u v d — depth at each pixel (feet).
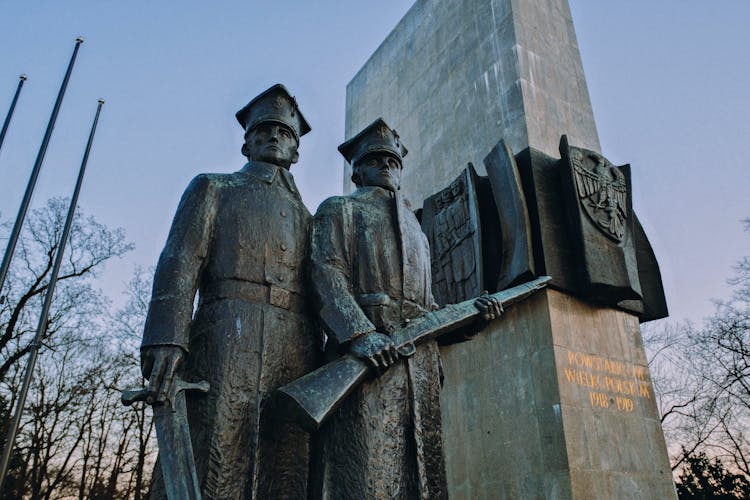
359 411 9.10
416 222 12.09
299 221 10.55
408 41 36.47
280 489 8.88
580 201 21.71
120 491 64.95
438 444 9.77
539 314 20.33
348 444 8.95
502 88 27.04
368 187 11.91
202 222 9.48
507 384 20.58
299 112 11.69
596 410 19.58
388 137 12.42
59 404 58.49
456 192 24.77
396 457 9.15
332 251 10.25
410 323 10.20
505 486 19.42
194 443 8.19
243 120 11.84
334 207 10.80
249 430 8.50
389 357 9.09
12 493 56.85
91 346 60.08
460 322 10.71
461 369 22.38
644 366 21.98
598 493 18.07
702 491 69.82
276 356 9.22
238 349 8.87
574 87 28.14
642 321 23.93
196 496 7.14
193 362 8.87
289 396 8.22
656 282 23.85
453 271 23.56
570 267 21.21
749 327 59.06
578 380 19.69
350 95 42.70
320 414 8.07
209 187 9.86
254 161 10.87
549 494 18.11
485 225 23.40
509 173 22.06
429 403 9.95
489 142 26.84
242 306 9.23
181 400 7.97
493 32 28.81
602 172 22.84
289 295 9.84
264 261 9.72
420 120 32.89
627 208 23.13
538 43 27.94
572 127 26.76
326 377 8.61
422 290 11.25
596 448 18.85
